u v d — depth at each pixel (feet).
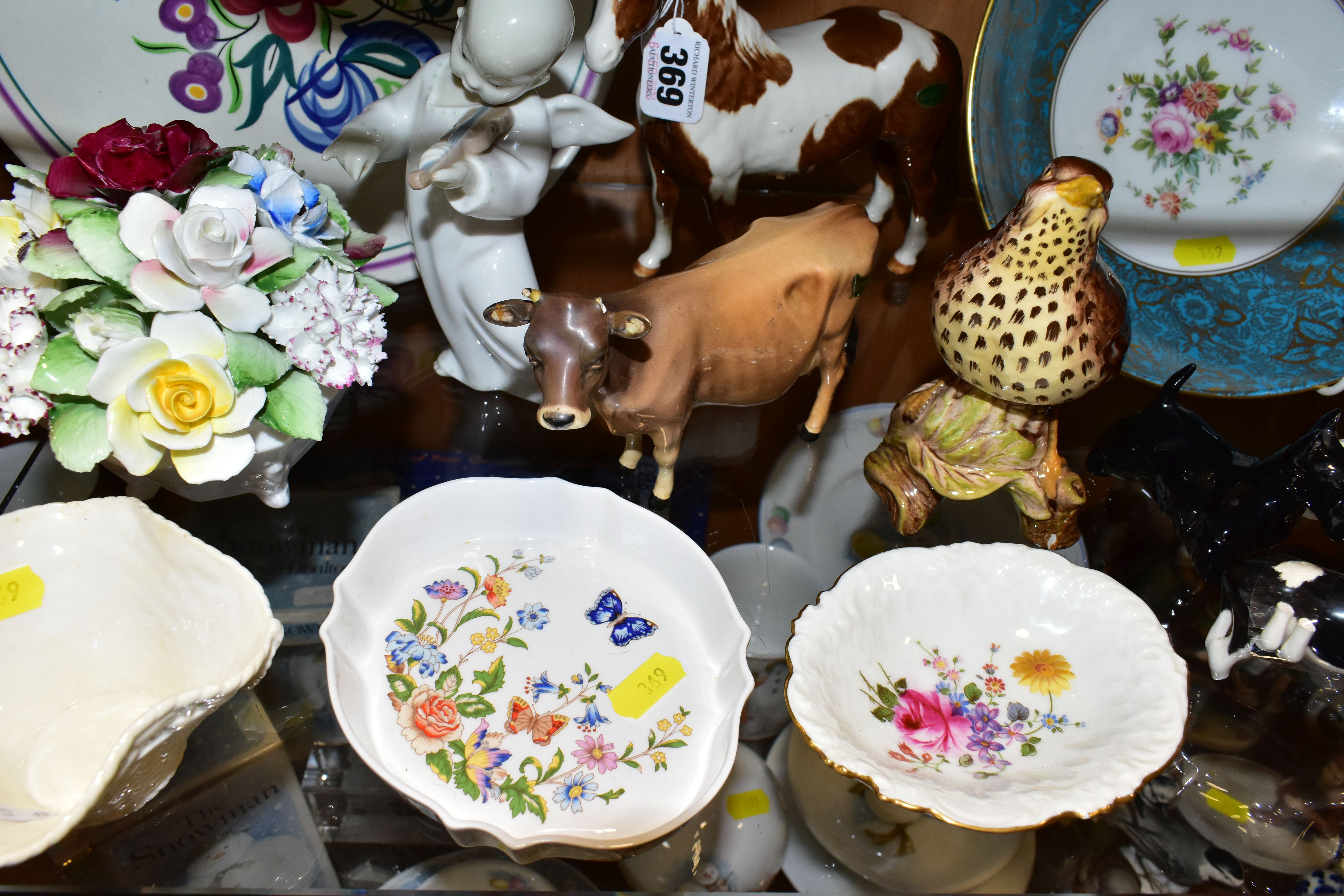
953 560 2.64
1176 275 3.15
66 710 2.36
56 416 2.19
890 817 2.53
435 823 2.36
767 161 3.13
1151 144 3.17
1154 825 2.54
